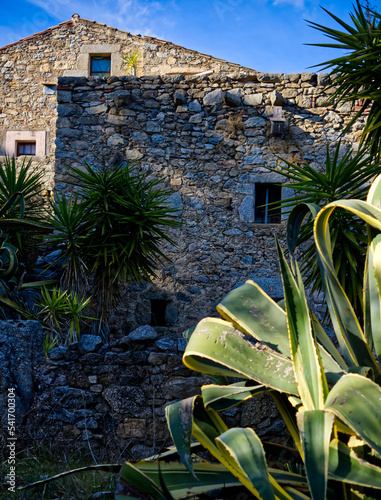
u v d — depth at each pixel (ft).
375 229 6.45
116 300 19.56
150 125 22.68
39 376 10.72
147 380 10.75
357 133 22.31
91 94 22.90
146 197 19.13
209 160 22.54
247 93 22.75
